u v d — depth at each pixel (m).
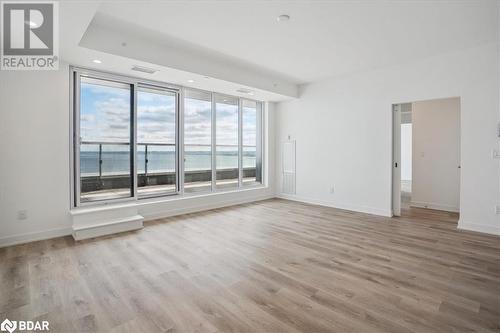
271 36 3.78
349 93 5.73
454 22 3.37
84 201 4.38
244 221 4.84
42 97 3.83
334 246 3.57
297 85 6.62
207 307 2.16
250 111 7.04
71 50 3.52
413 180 6.12
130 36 3.78
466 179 4.30
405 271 2.82
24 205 3.71
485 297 2.31
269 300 2.27
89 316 2.05
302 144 6.67
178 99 5.48
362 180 5.58
